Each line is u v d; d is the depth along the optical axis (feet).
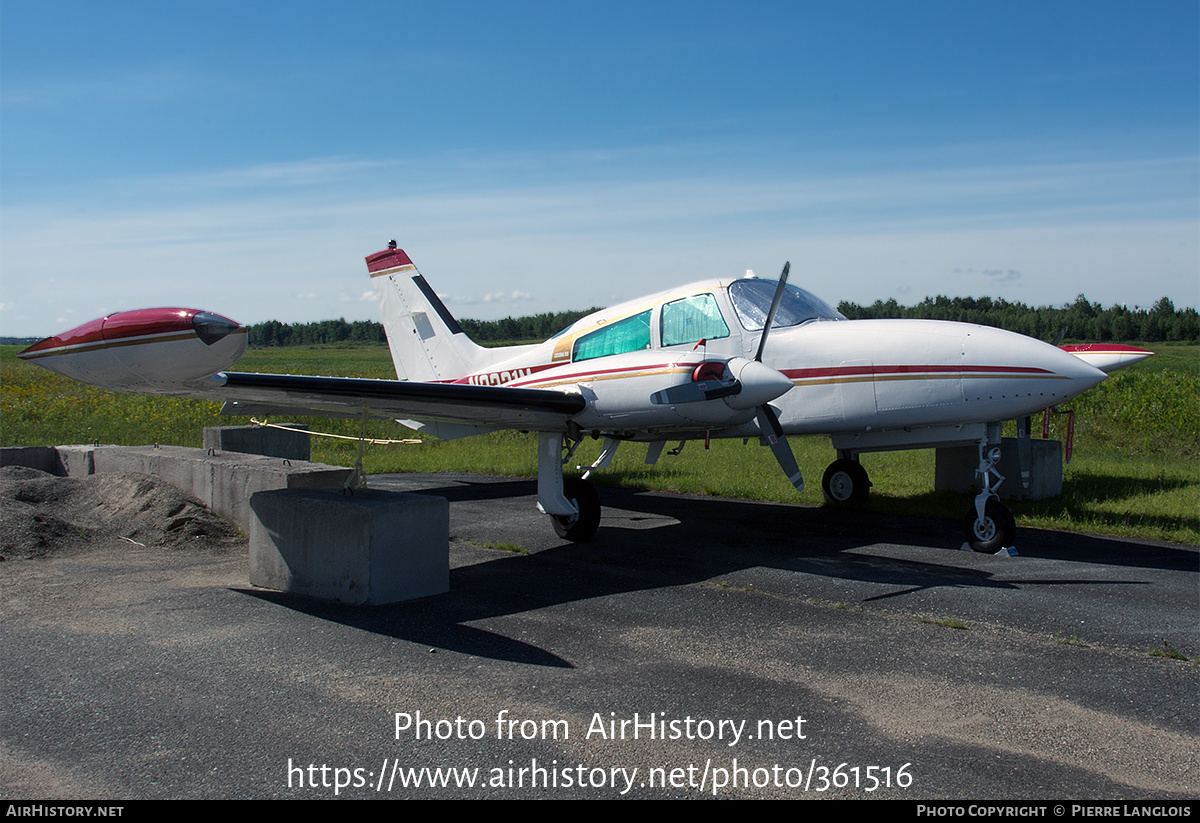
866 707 12.17
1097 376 21.30
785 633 15.75
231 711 11.98
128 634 15.57
